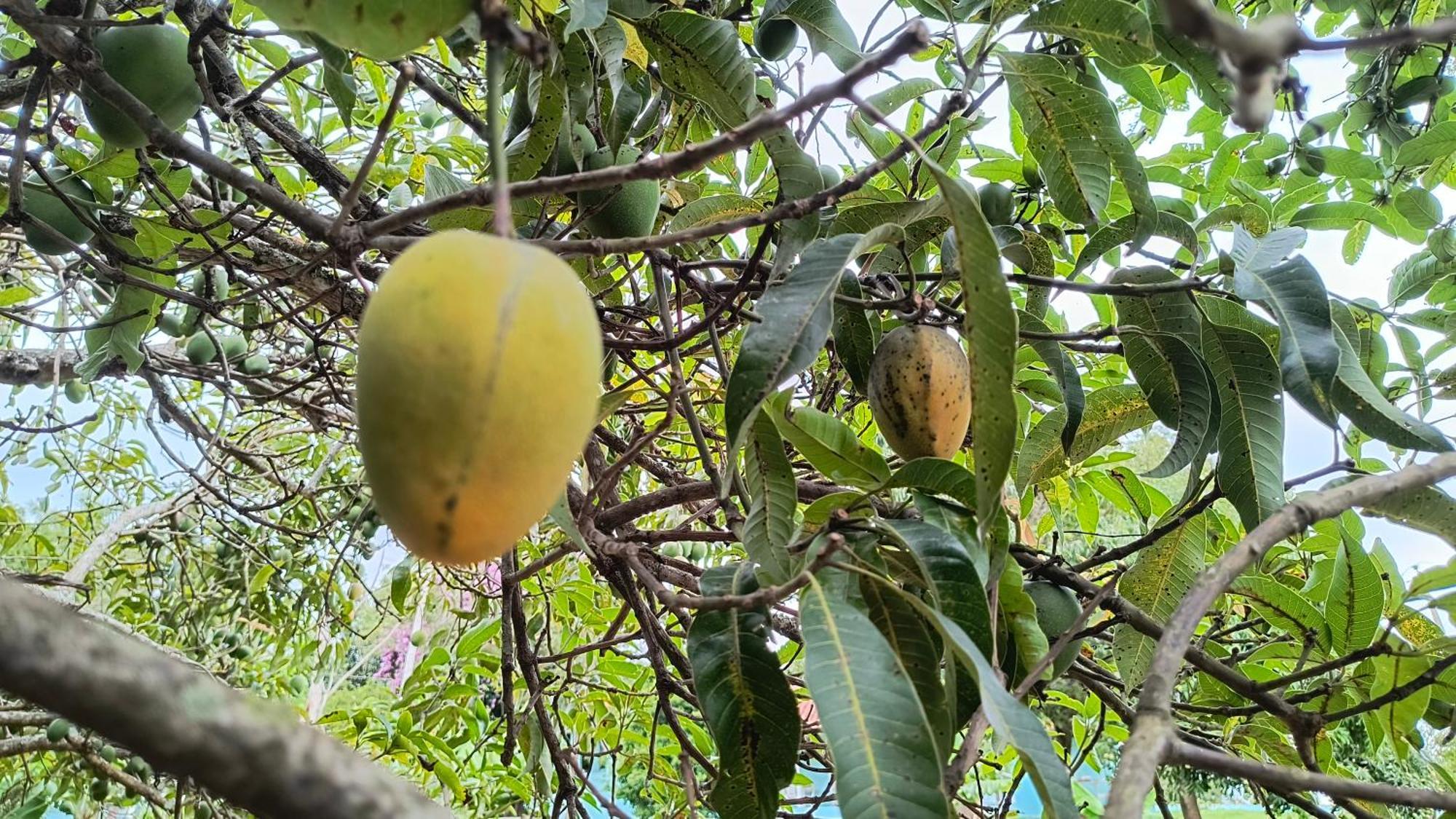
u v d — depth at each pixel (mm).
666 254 580
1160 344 617
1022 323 660
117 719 142
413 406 258
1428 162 903
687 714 1108
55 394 816
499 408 259
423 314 264
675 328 739
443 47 901
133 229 681
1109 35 572
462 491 261
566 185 328
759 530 471
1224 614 850
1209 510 827
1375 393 558
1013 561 500
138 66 535
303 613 1757
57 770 1318
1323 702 628
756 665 430
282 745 157
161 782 1320
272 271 639
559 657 778
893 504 615
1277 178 994
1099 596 528
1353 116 974
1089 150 624
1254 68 200
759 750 424
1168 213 637
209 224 672
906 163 747
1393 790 321
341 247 387
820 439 486
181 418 1130
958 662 448
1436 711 596
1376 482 389
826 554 365
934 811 311
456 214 609
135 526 1390
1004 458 345
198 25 573
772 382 385
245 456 1182
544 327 271
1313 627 617
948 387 568
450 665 1355
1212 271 686
